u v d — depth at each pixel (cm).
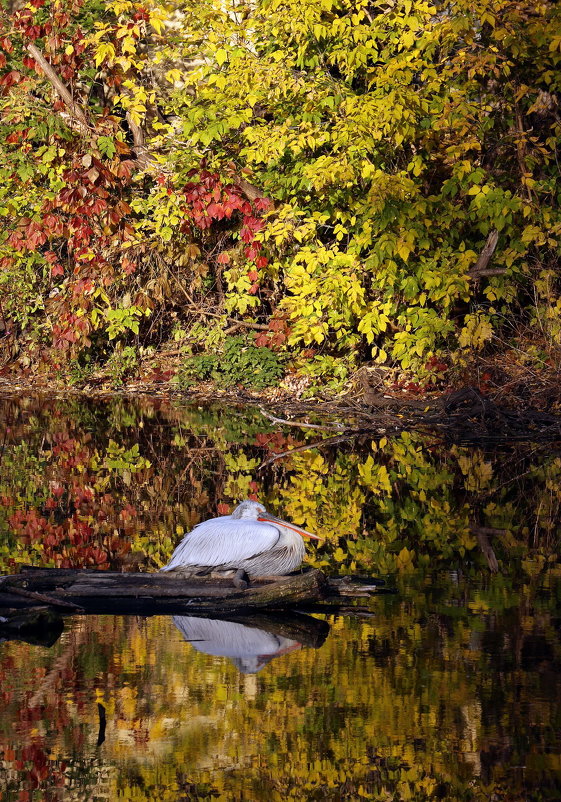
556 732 497
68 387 2119
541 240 1662
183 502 1101
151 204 1933
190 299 2177
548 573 823
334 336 2005
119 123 1917
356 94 1797
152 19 1794
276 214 1878
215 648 635
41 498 1120
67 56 1848
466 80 1728
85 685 567
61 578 774
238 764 466
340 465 1302
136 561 846
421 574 822
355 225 1848
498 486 1171
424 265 1722
